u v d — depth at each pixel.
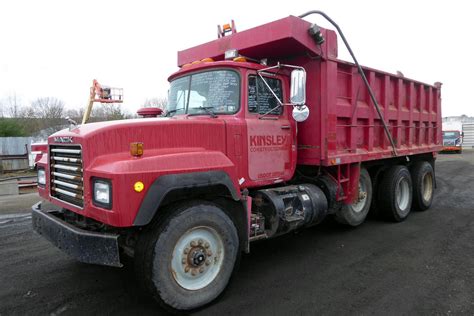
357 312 3.38
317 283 4.04
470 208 8.02
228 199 3.88
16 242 5.64
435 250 5.09
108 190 3.06
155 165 3.21
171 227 3.24
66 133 3.72
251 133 4.29
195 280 3.49
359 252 5.06
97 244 3.12
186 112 4.57
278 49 4.92
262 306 3.52
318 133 5.09
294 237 5.82
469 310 3.39
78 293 3.81
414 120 7.67
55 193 4.09
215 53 5.31
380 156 6.37
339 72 5.43
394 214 6.66
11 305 3.55
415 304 3.52
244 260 4.80
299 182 5.53
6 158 19.23
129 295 3.77
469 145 40.94
